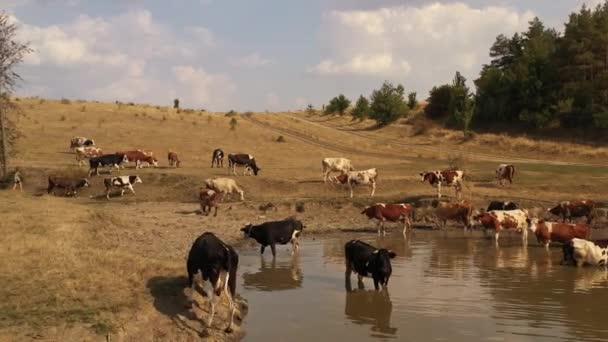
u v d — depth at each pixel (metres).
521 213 24.34
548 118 75.12
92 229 20.31
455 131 80.44
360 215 30.95
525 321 12.70
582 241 19.19
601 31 78.38
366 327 12.44
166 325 11.69
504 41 104.94
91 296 11.96
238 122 77.94
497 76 87.56
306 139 72.06
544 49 85.50
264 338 11.82
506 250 22.55
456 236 26.25
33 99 81.06
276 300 14.94
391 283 16.67
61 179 35.38
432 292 15.53
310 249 23.12
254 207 31.84
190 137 61.22
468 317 13.05
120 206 32.50
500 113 81.88
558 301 14.41
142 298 12.39
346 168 38.12
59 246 15.23
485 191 34.88
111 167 41.41
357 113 105.38
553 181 37.22
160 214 29.53
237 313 13.08
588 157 61.22
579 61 77.12
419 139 80.06
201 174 39.34
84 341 10.37
